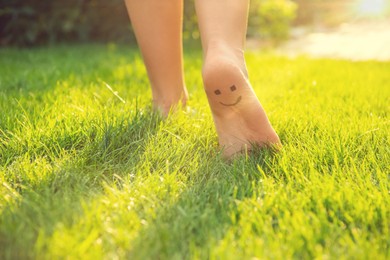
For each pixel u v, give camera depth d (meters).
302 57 2.37
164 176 0.79
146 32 1.03
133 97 1.27
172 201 0.71
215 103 0.87
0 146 0.92
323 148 0.89
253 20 3.47
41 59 2.16
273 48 3.13
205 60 0.86
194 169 0.83
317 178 0.76
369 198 0.71
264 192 0.72
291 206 0.68
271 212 0.68
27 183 0.78
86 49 2.62
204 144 0.95
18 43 2.88
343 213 0.67
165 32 1.03
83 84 1.51
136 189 0.75
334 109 1.21
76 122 0.99
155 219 0.66
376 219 0.66
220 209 0.70
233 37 0.87
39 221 0.64
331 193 0.71
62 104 1.17
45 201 0.70
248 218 0.65
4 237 0.61
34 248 0.58
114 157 0.89
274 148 0.90
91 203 0.69
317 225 0.63
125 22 3.04
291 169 0.83
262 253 0.57
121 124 0.96
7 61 2.09
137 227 0.64
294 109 1.16
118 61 2.08
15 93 1.35
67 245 0.57
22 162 0.84
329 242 0.60
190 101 1.21
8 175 0.82
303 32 4.12
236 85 0.84
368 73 1.86
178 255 0.57
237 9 0.88
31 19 2.86
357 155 0.89
